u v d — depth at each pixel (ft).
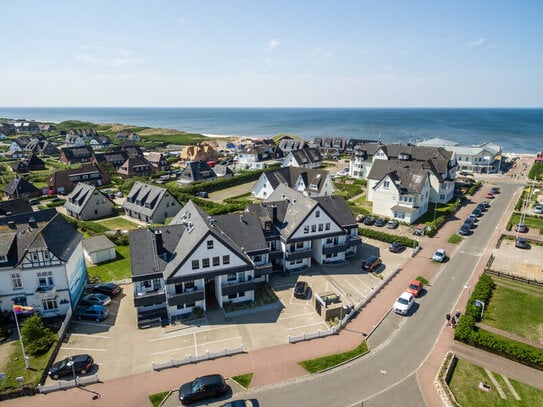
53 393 113.50
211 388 110.11
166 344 136.67
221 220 183.11
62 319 153.99
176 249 164.86
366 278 186.80
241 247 176.45
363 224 268.21
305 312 157.07
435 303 163.43
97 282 183.42
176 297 149.07
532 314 155.53
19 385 114.62
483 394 112.06
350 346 134.72
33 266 148.97
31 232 163.22
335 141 623.77
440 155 357.61
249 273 165.48
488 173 456.04
